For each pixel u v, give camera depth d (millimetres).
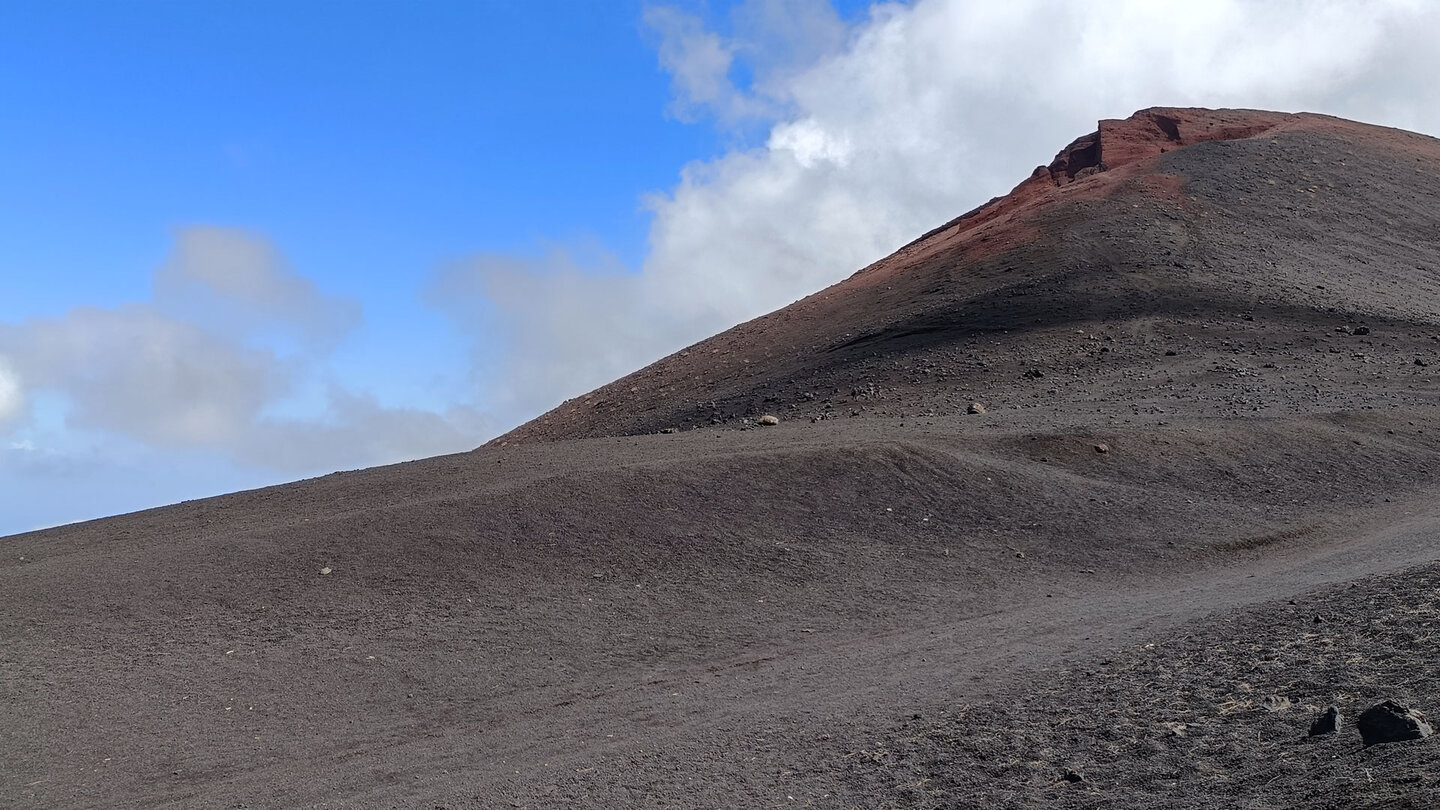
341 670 14180
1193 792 6973
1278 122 86750
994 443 23938
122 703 13164
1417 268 53219
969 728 9672
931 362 40406
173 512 24391
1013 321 44250
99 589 16438
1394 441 25719
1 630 15094
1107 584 17734
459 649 14859
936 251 66438
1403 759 6340
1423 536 18141
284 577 16828
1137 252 51281
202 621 15492
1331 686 8516
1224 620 12227
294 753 11945
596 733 11922
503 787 10133
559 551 17984
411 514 18969
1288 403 29969
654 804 9039
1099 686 10273
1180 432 25031
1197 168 66812
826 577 17703
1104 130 85000
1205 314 42719
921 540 19281
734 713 12055
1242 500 21828
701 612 16312
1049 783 7848
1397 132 87688
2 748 12023
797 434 26250
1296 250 53250
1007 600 16969
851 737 10148
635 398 52062
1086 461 23266
